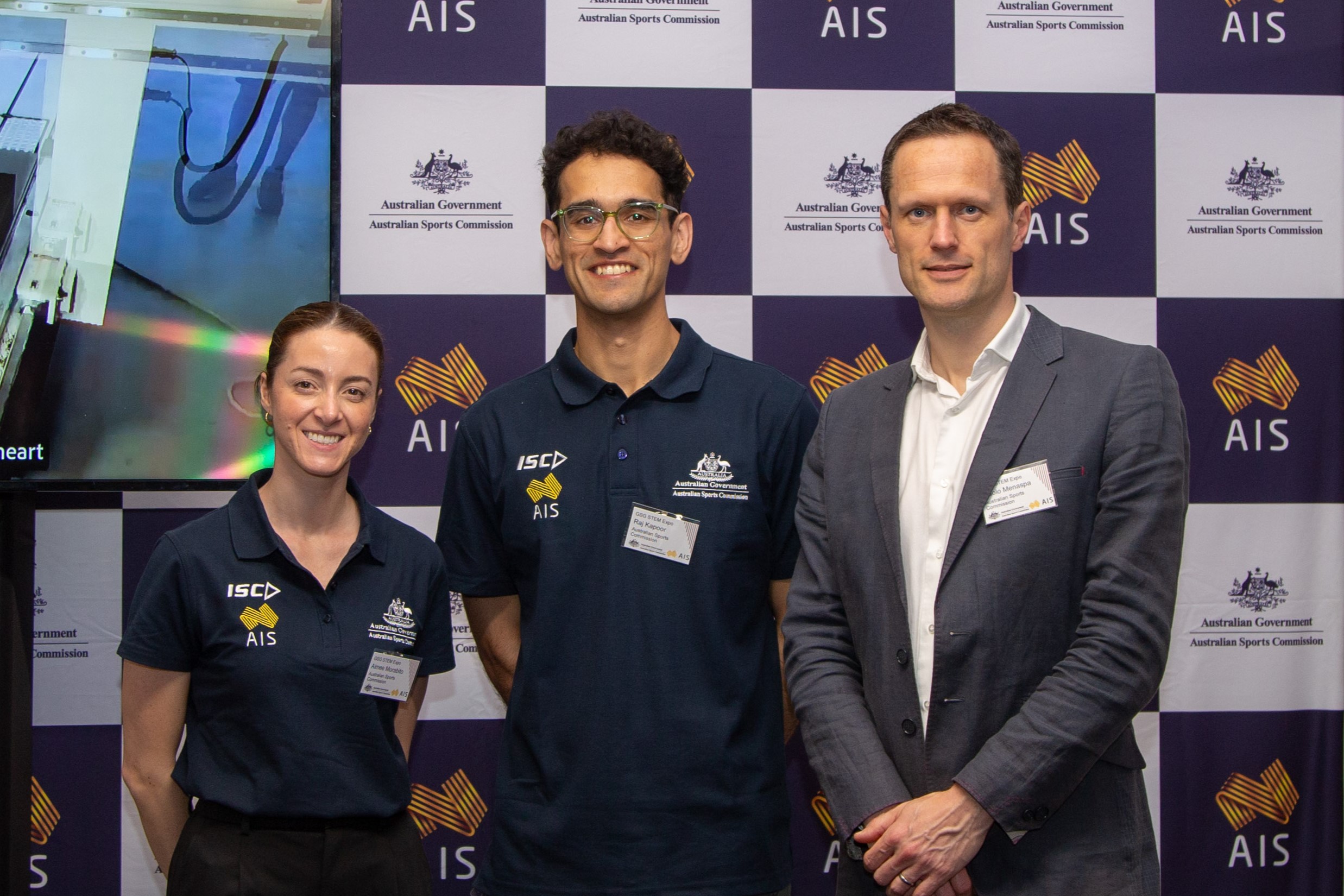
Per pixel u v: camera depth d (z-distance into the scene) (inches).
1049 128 87.3
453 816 85.0
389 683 58.7
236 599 56.4
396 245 85.2
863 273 86.7
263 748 55.4
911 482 56.3
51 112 80.0
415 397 85.3
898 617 53.9
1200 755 86.8
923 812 49.4
